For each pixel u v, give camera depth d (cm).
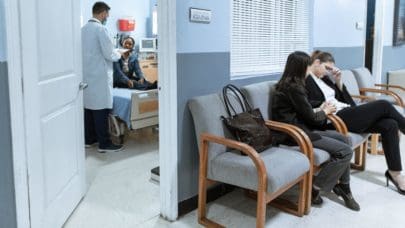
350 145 271
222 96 251
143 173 332
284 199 270
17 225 186
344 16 432
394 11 540
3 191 179
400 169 284
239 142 214
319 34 391
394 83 533
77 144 262
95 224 239
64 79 233
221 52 266
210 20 253
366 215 250
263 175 199
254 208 262
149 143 429
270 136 243
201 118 231
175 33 226
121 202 272
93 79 378
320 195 274
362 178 314
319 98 307
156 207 264
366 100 386
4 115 175
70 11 241
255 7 314
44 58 203
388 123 284
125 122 399
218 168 223
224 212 255
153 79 555
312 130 284
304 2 368
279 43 346
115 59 385
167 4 221
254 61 322
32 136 191
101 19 388
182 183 249
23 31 180
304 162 227
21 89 181
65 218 239
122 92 412
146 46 555
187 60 239
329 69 329
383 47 525
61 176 231
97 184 306
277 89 275
